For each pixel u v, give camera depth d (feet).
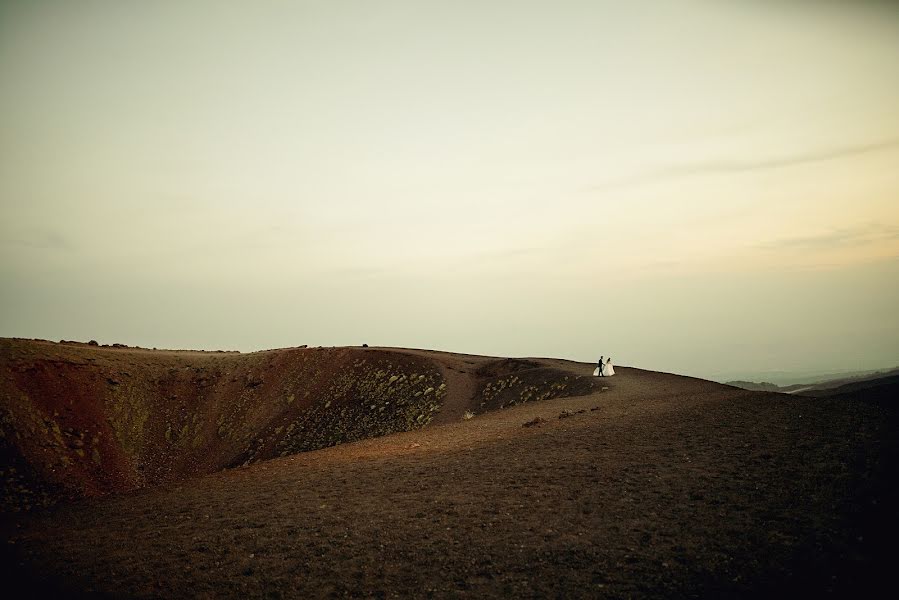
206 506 63.46
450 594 36.83
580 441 77.71
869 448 58.39
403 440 100.94
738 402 97.25
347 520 53.36
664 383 150.71
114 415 188.03
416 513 53.67
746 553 39.11
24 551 51.80
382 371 227.20
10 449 151.02
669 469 60.13
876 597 31.81
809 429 70.38
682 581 36.19
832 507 45.03
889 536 38.55
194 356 242.99
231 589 40.34
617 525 46.21
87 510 67.26
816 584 34.12
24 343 192.54
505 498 55.93
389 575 40.52
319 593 38.60
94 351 213.87
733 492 51.13
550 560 40.75
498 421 112.37
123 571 45.24
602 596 35.12
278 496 64.64
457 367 227.61
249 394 221.05
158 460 181.47
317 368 236.84
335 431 193.98
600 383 156.56
